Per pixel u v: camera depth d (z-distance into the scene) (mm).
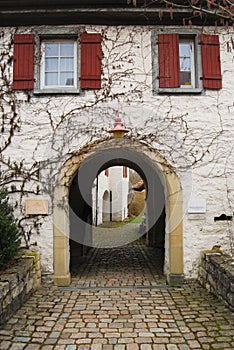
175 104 6957
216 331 4477
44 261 6738
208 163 6902
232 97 7008
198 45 7094
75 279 7141
